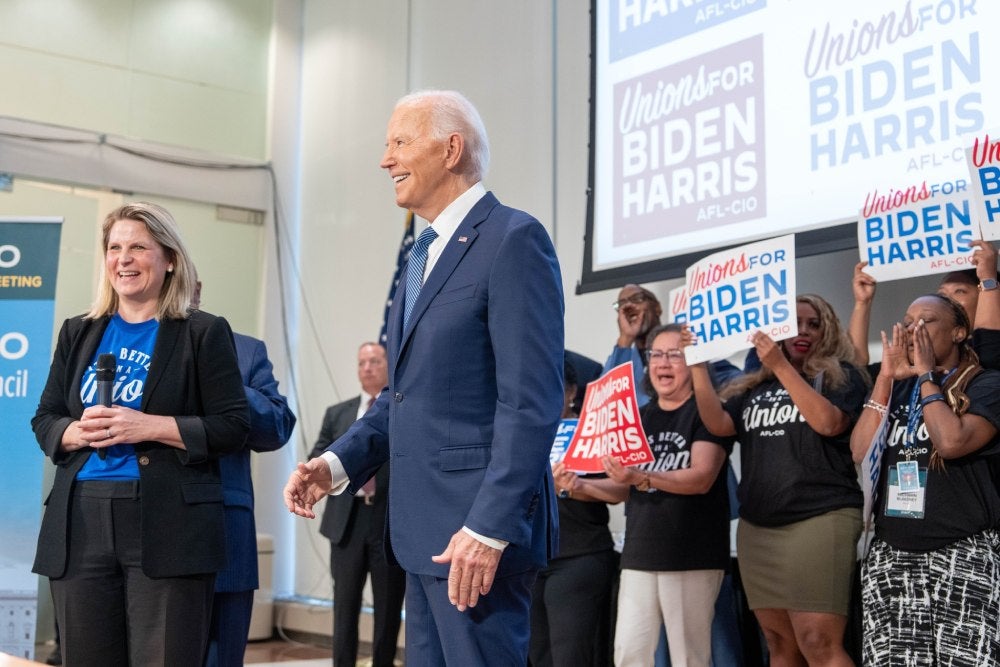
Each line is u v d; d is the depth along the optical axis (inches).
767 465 118.6
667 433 135.0
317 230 302.4
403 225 265.7
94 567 85.4
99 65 288.8
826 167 139.5
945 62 125.3
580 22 211.8
